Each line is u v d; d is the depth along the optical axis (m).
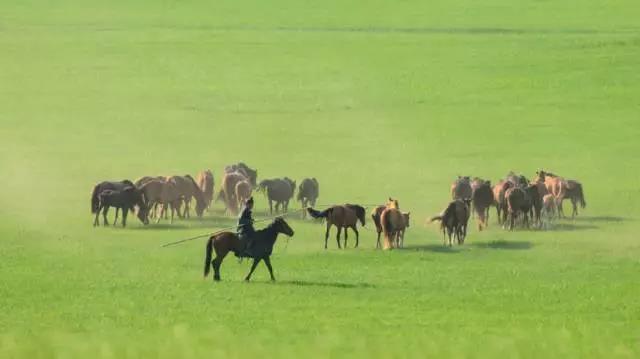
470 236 41.41
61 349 24.50
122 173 55.16
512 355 24.33
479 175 54.72
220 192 46.03
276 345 24.89
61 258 35.94
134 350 24.39
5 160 58.22
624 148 60.84
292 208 47.66
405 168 56.28
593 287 32.16
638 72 82.62
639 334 26.34
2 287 31.09
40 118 71.25
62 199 48.50
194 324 26.88
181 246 38.50
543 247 38.88
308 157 59.38
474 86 80.00
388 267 35.12
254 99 77.50
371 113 72.25
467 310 28.92
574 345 25.17
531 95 76.56
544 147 61.44
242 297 30.08
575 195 45.34
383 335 25.89
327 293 30.81
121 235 40.59
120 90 81.00
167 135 66.00
